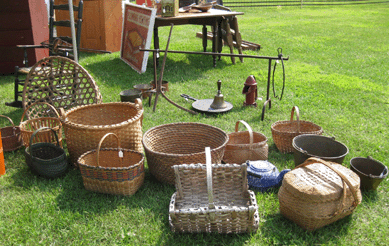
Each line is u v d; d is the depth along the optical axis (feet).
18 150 13.93
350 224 9.60
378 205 10.39
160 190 11.25
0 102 19.27
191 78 23.65
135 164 10.86
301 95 20.40
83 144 11.88
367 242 9.03
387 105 18.78
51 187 11.41
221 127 15.78
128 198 10.76
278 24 47.01
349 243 8.94
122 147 12.21
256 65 26.91
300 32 41.24
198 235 9.18
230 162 12.17
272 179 10.82
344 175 8.80
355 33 40.68
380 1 74.08
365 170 11.46
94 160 11.57
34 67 16.49
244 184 9.96
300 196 8.89
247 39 36.73
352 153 13.33
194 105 18.28
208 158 8.82
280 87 21.76
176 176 9.83
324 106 18.54
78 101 17.03
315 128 13.62
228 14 25.85
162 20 24.59
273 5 68.95
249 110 17.92
